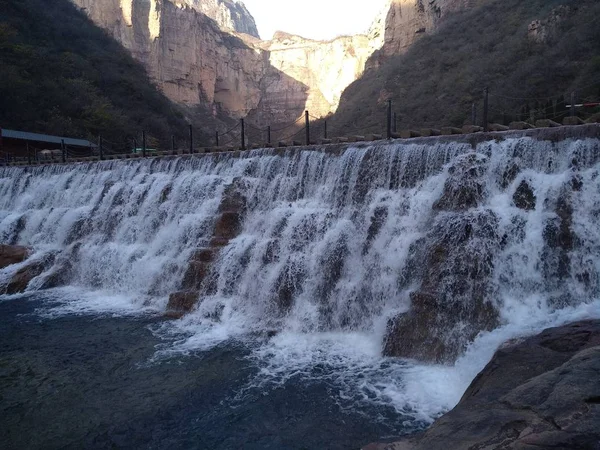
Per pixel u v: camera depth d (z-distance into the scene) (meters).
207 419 7.19
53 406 7.67
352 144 13.77
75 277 15.95
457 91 46.56
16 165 27.48
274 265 12.16
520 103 34.72
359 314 10.59
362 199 12.77
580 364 4.95
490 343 7.79
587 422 3.94
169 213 16.14
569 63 34.44
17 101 39.72
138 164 19.69
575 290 8.55
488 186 10.61
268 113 132.75
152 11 91.69
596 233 8.77
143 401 7.76
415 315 9.22
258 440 6.64
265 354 9.53
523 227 9.34
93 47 63.75
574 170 9.77
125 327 11.40
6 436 6.86
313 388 7.98
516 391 4.90
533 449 3.76
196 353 9.67
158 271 13.89
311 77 131.75
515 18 51.72
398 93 60.06
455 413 5.19
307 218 12.64
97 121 45.38
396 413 7.10
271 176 15.21
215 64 114.19
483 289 8.93
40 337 10.77
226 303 11.91
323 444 6.47
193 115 97.00
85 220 18.00
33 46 50.03
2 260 16.89
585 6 40.47
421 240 10.38
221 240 13.66
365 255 11.34
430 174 11.85
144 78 68.88
